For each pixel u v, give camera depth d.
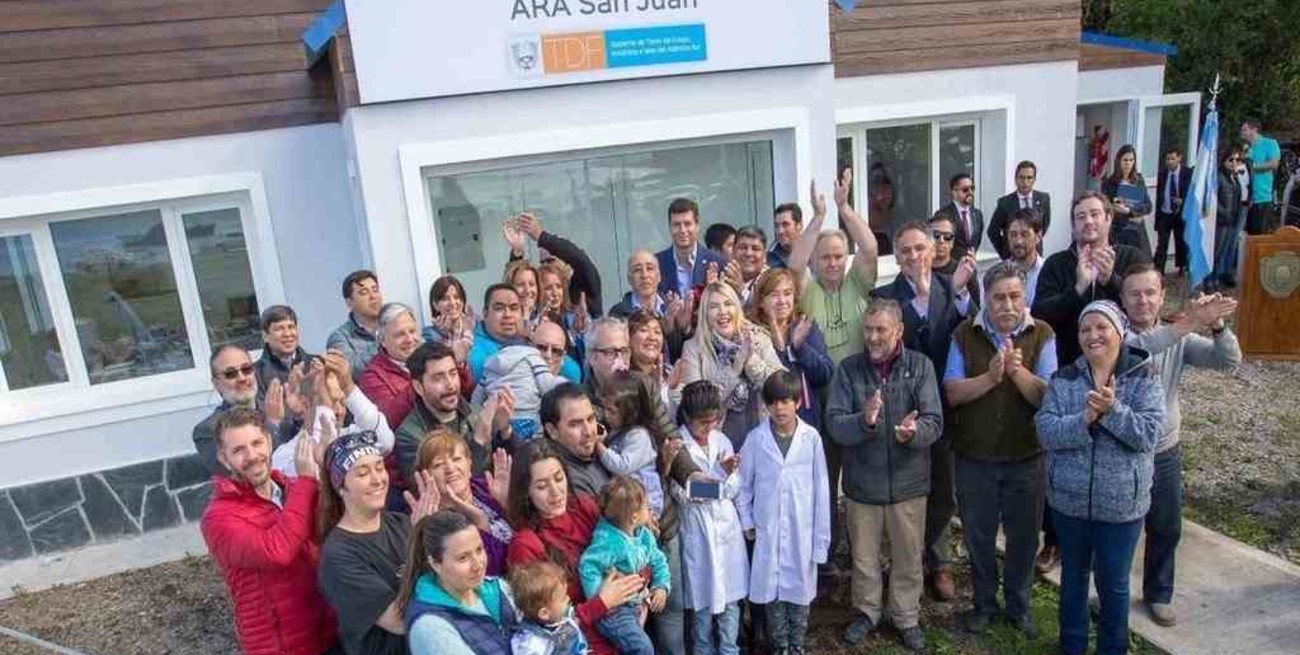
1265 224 9.77
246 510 2.62
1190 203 8.15
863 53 6.41
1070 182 7.20
